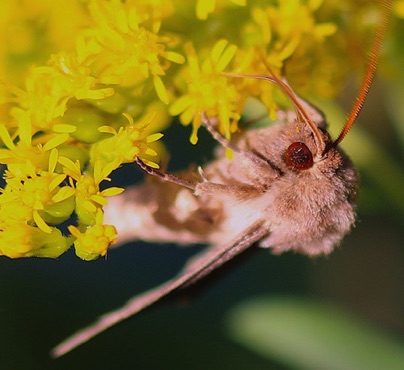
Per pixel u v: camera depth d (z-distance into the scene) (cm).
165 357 15
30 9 13
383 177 14
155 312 15
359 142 14
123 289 16
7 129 13
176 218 13
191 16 13
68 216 13
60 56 13
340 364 14
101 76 13
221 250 13
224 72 13
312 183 13
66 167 13
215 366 15
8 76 13
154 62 13
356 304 15
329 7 13
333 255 15
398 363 14
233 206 13
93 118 13
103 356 15
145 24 13
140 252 16
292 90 13
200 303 15
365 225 15
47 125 13
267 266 16
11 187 13
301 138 13
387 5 13
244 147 13
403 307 15
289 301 14
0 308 15
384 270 15
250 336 14
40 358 15
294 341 14
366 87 13
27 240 13
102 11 13
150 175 13
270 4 13
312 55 13
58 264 15
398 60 14
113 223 13
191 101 13
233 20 13
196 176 13
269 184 13
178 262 16
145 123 13
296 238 13
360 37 13
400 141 15
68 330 15
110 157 13
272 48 13
